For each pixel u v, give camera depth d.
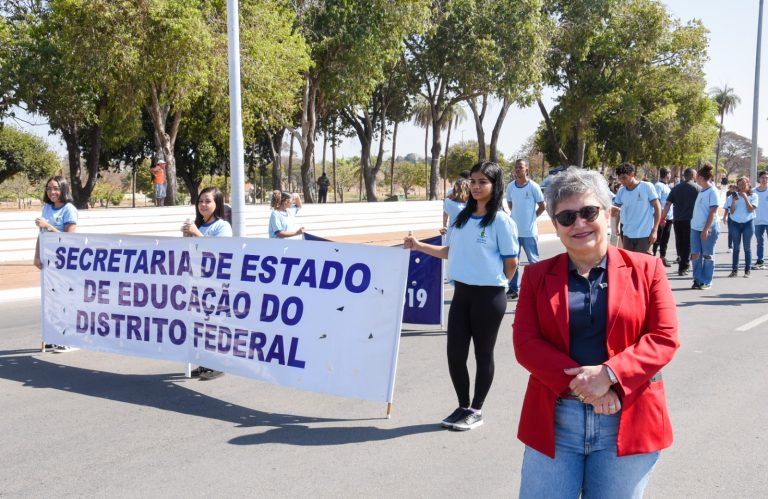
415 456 4.36
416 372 6.41
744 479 4.00
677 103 48.94
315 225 24.77
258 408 5.34
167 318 6.19
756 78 25.42
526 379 6.13
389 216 27.75
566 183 2.36
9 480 4.03
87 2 20.12
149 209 21.20
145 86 23.34
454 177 65.50
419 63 34.88
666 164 51.78
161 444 4.59
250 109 26.92
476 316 4.85
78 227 19.14
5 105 28.11
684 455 4.37
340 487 3.91
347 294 5.24
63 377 6.25
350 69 29.67
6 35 25.94
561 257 2.44
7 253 16.78
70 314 6.81
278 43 25.14
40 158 47.88
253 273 5.68
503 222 4.81
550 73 42.00
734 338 7.62
